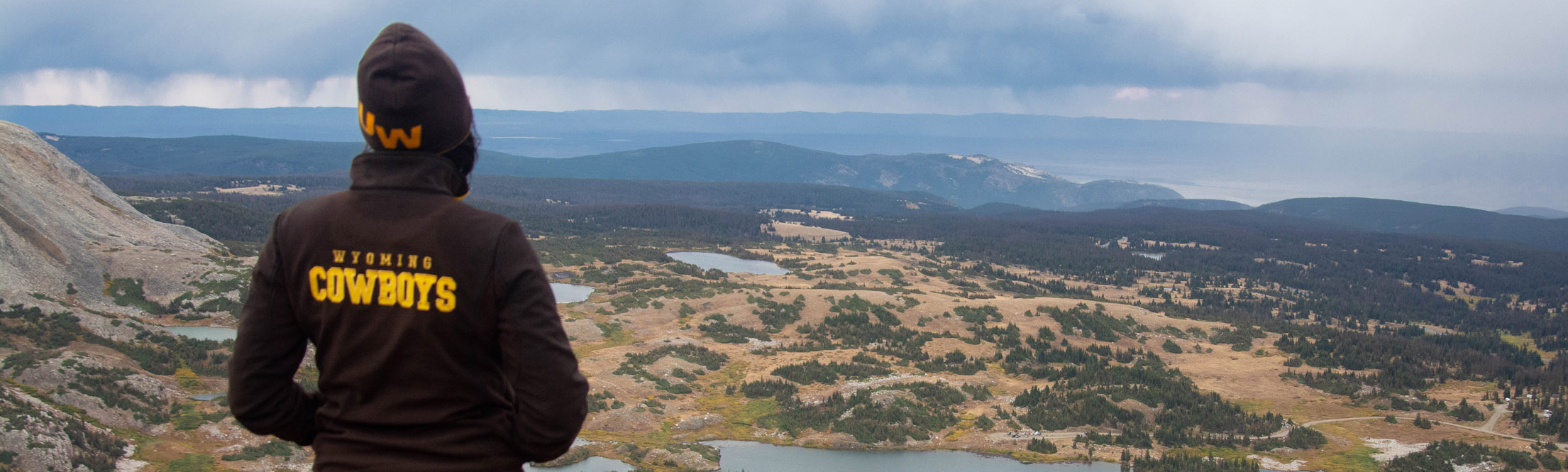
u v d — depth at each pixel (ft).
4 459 180.55
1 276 363.56
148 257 454.40
